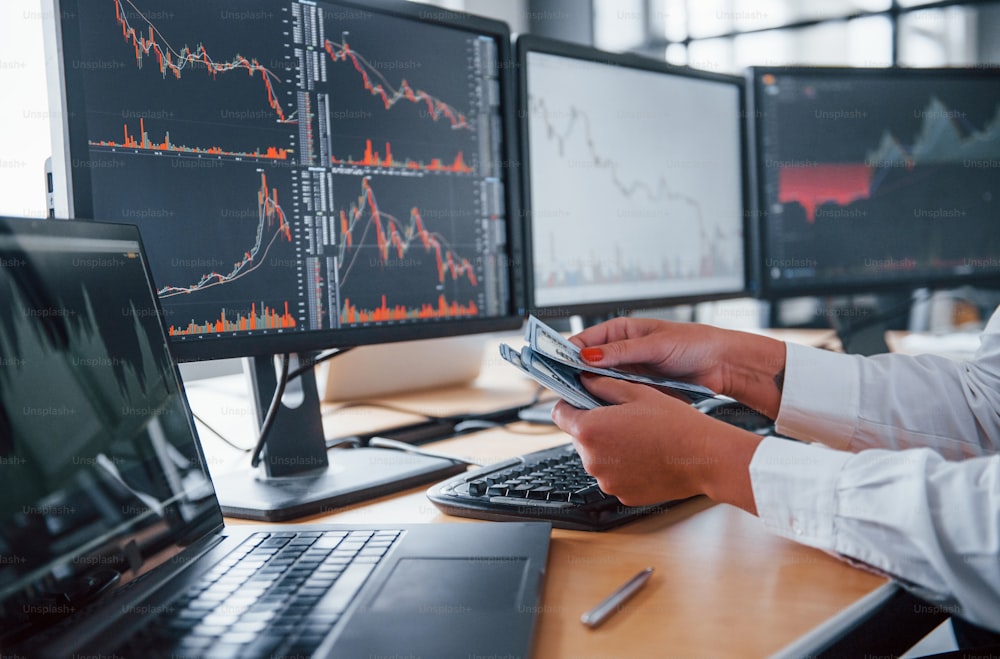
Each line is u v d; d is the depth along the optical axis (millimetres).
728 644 451
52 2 661
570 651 446
